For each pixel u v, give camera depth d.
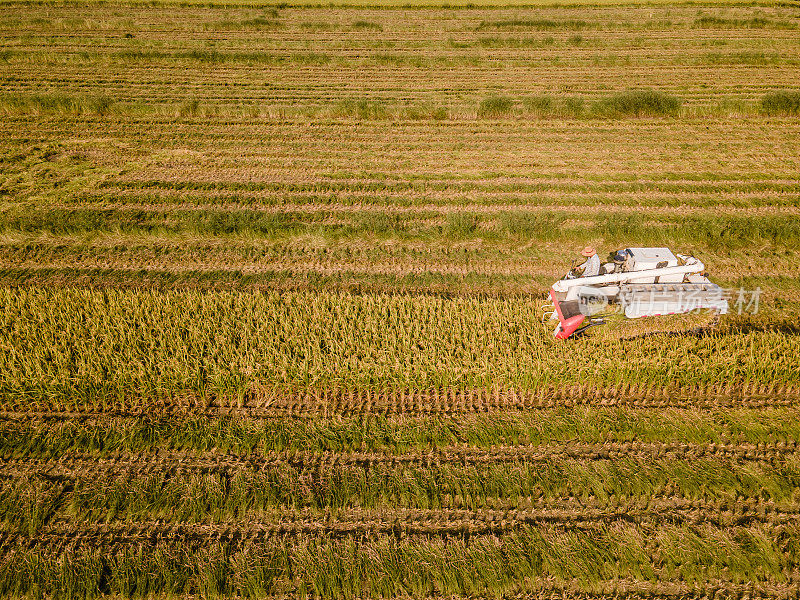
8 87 26.03
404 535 7.90
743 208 16.45
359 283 13.40
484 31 37.59
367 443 9.29
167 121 22.97
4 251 14.56
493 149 20.48
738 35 35.56
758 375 9.98
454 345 10.54
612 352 10.29
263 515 8.19
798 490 8.34
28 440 9.23
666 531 7.79
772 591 7.20
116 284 13.30
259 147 20.70
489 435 9.34
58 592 7.21
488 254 14.55
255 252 14.66
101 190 17.58
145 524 8.07
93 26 36.84
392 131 22.22
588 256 11.36
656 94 23.27
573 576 7.37
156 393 10.02
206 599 7.21
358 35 36.72
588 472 8.66
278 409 9.96
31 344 10.45
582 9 43.72
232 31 37.44
